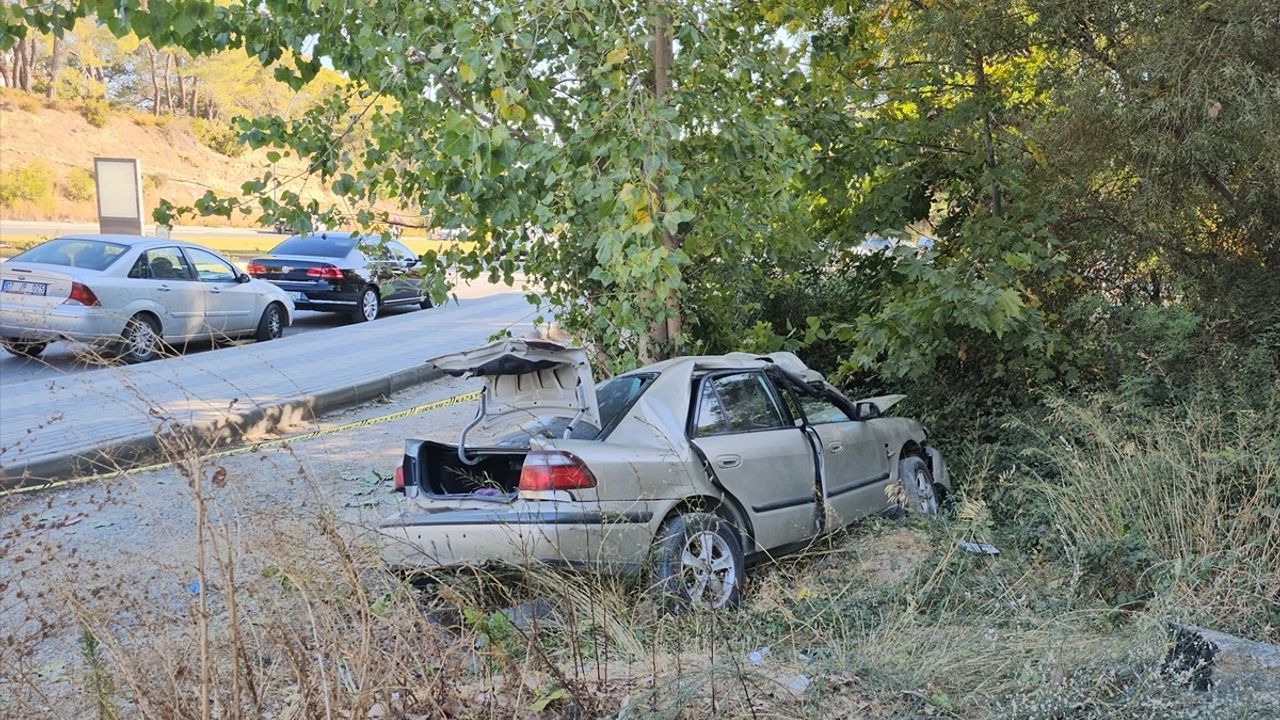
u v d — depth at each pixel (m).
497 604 4.96
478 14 6.60
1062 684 3.74
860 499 6.53
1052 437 7.55
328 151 7.54
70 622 3.83
